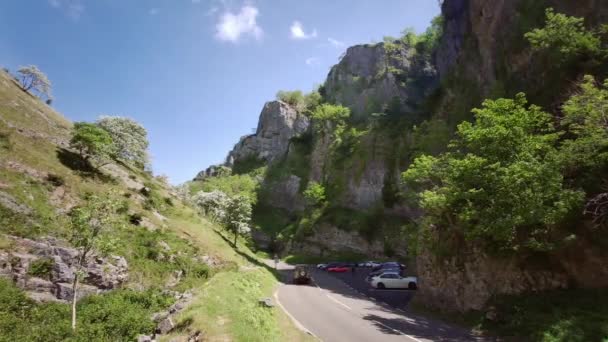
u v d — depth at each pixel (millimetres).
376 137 76812
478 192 15273
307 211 82000
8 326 12094
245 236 47250
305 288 27344
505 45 31844
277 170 111812
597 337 10156
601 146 13227
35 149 28594
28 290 15797
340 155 86062
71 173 28703
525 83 25234
